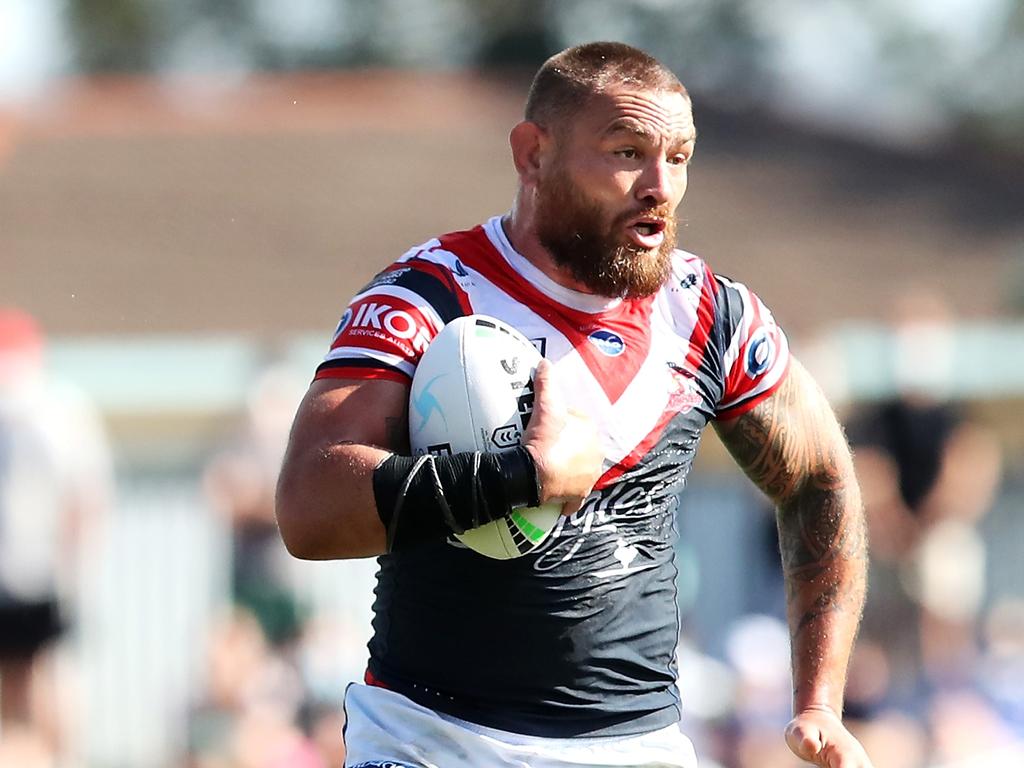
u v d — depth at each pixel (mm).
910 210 80375
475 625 14414
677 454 14883
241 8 169500
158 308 63719
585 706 14508
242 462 37656
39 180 74625
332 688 36312
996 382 50125
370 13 164500
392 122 83125
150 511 46281
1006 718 37281
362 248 70625
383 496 13484
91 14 171125
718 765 36250
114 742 45031
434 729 14508
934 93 158750
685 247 73812
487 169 79125
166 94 84875
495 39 161000
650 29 160000
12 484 34156
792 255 73938
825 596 16078
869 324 66562
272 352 39938
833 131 90062
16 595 34062
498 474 13453
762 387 15594
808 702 15625
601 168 14172
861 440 38188
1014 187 84312
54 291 64562
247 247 69875
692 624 41406
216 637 36688
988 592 50031
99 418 46281
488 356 14023
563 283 14609
